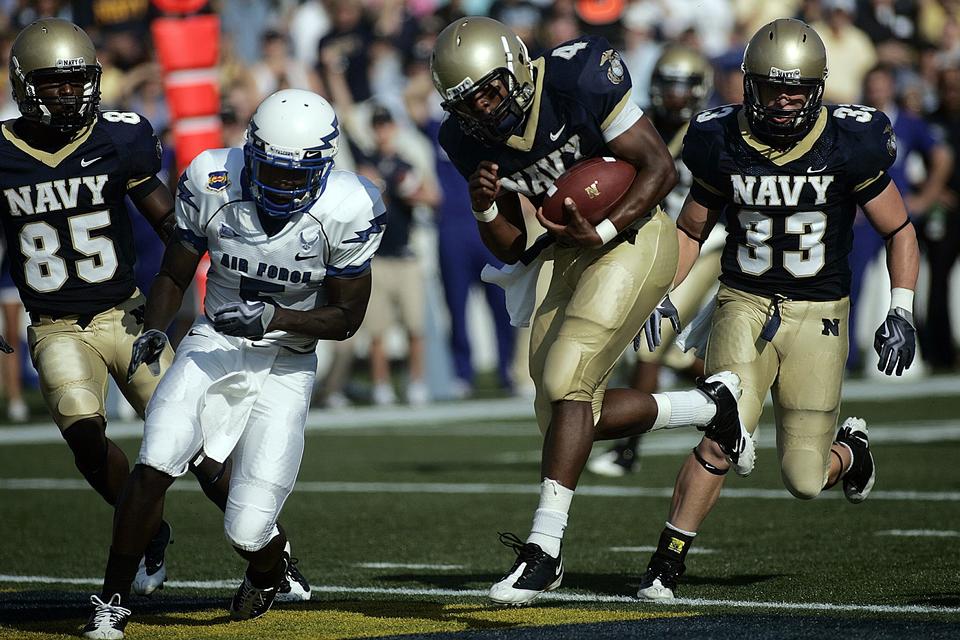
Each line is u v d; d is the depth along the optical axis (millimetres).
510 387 44188
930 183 43094
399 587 16812
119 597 13812
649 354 24672
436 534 21031
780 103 15625
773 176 16047
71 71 16109
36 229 16641
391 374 49781
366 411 40031
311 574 17938
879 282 45438
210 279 14867
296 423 14461
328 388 41000
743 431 15898
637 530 21016
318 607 15383
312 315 14203
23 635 13789
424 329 41594
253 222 14242
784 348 16516
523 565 14141
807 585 16203
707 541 19656
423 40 45969
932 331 45344
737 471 16156
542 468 14727
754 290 16594
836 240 16344
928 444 29750
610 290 14977
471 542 20297
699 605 15117
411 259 40594
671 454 30453
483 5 49844
